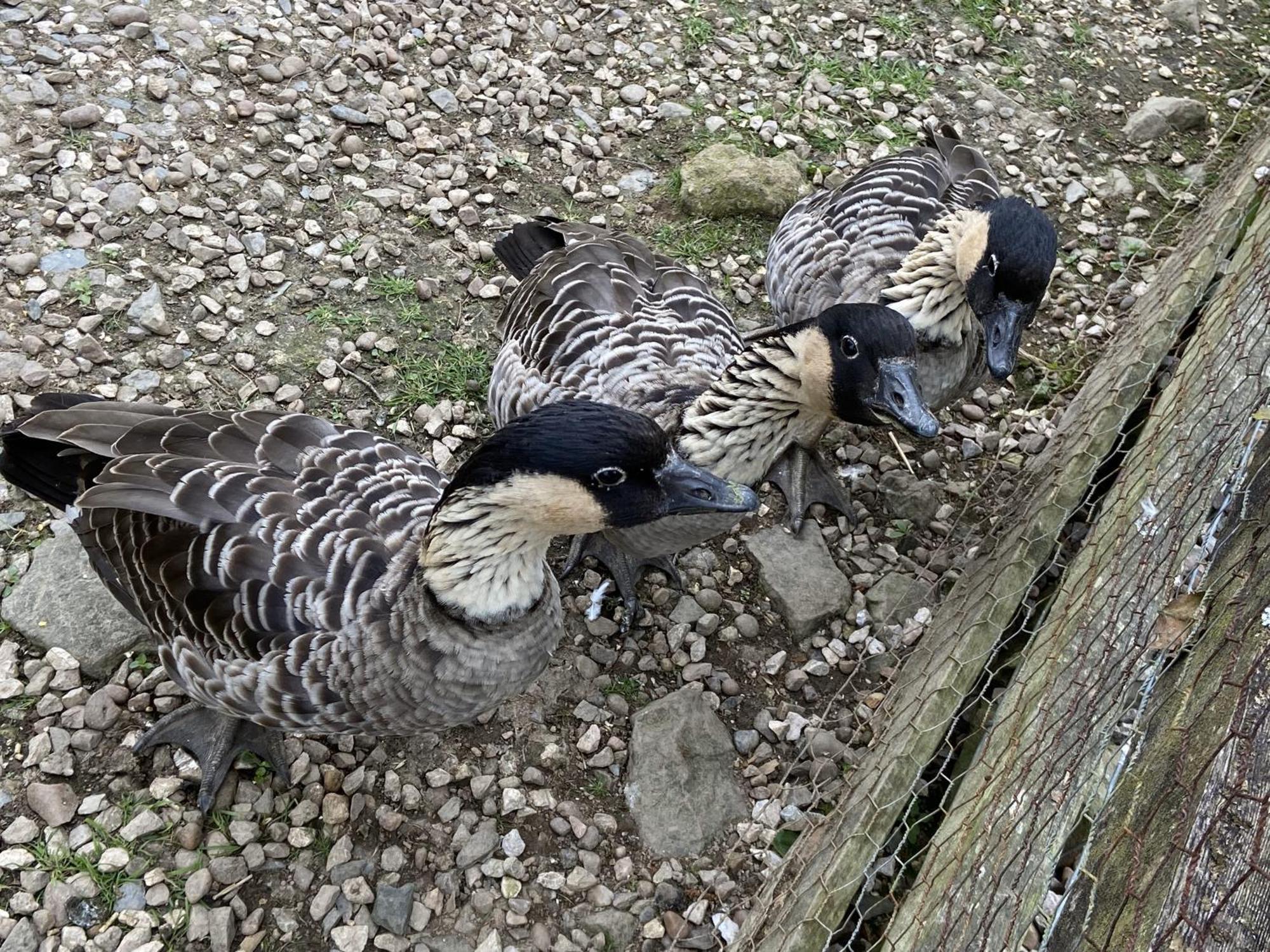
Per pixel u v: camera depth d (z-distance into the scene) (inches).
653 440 18.8
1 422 25.7
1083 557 25.2
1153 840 17.0
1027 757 20.5
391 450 21.8
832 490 28.9
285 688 19.0
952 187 31.3
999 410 32.0
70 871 20.6
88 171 30.0
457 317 30.6
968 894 18.0
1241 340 25.7
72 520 21.3
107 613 23.4
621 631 26.0
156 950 20.1
